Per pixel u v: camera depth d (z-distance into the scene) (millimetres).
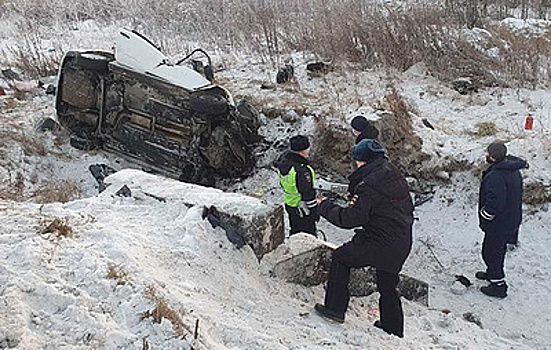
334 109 11031
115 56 10914
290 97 11977
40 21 17359
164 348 4023
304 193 7320
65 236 5230
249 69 13742
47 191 10281
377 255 5301
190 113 10297
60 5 17484
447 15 14875
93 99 11234
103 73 11070
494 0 18406
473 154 10086
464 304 7840
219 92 10359
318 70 12969
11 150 11086
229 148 10406
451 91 12344
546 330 7301
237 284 5578
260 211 6129
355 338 5215
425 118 11188
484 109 11633
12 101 12898
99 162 11172
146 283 4695
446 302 7883
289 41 14539
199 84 10383
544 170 9555
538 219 9164
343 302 5539
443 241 9219
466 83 12320
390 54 13305
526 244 8805
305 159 7422
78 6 17688
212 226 6043
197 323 4207
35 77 14156
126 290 4492
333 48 13453
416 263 8828
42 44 15883
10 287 4242
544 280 8188
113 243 5234
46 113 12289
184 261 5523
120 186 6855
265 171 10758
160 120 10625
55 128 11711
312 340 4973
